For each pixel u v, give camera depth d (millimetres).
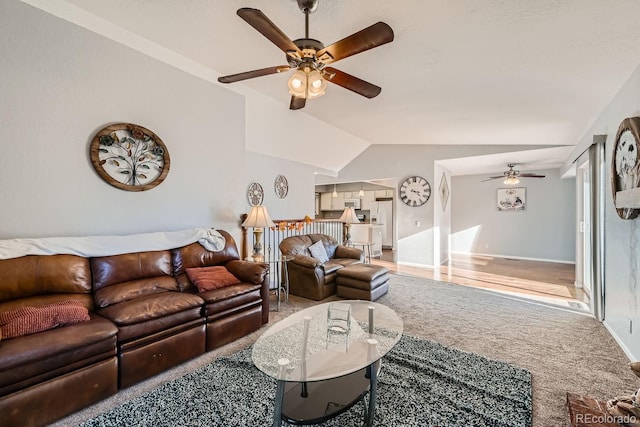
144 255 2617
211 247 3098
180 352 2229
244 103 3836
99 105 2561
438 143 5984
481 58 2391
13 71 2141
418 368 2188
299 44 1887
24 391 1515
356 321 2240
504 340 2725
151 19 2398
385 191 10234
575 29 1902
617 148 2598
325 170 6949
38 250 2088
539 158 5949
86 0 2254
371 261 7047
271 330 2100
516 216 7598
